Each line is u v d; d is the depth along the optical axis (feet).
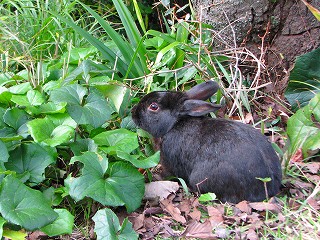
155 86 3.92
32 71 3.83
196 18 4.31
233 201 3.14
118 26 5.70
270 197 3.16
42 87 3.49
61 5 4.92
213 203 3.13
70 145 3.09
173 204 3.13
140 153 3.39
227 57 4.12
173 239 2.82
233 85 3.95
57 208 2.98
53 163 3.10
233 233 2.85
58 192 2.95
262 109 4.07
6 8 5.16
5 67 4.05
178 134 3.33
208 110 3.33
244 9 4.21
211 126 3.27
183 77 3.97
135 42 4.05
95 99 3.15
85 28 4.91
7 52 4.02
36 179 2.95
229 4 4.24
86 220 2.94
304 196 3.24
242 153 3.11
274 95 4.22
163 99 3.40
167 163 3.39
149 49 4.46
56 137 2.97
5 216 2.54
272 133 3.78
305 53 4.12
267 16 4.18
